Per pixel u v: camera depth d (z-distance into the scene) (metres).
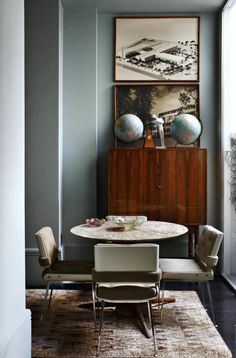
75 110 5.39
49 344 3.22
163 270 3.63
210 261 3.56
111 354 3.05
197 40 5.42
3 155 2.33
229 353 3.06
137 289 3.01
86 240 5.41
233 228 5.04
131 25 5.46
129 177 5.03
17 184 2.61
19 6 2.65
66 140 5.40
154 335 3.08
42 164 5.01
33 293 4.59
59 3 5.00
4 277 2.34
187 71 5.43
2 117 2.30
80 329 3.52
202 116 5.46
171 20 5.43
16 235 2.58
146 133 5.20
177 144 5.45
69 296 4.46
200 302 4.25
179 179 5.02
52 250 3.82
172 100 5.45
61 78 5.22
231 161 5.07
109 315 3.85
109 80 5.51
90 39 5.38
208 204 5.49
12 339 2.42
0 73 2.26
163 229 3.98
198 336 3.37
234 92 4.93
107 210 5.52
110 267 2.95
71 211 5.40
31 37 4.97
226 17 5.16
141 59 5.45
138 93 5.46
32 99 5.00
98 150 5.52
